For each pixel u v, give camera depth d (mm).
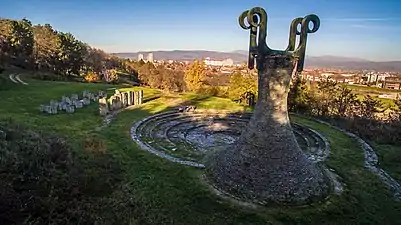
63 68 64688
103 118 27781
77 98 33812
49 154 15438
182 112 32250
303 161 15352
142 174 16844
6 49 57562
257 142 15164
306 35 14148
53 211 11359
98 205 12836
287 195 14398
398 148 24281
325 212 13875
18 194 11266
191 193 15023
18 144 15461
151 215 12898
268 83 14727
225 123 29672
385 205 14992
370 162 20656
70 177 14047
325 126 29625
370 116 33500
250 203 14258
